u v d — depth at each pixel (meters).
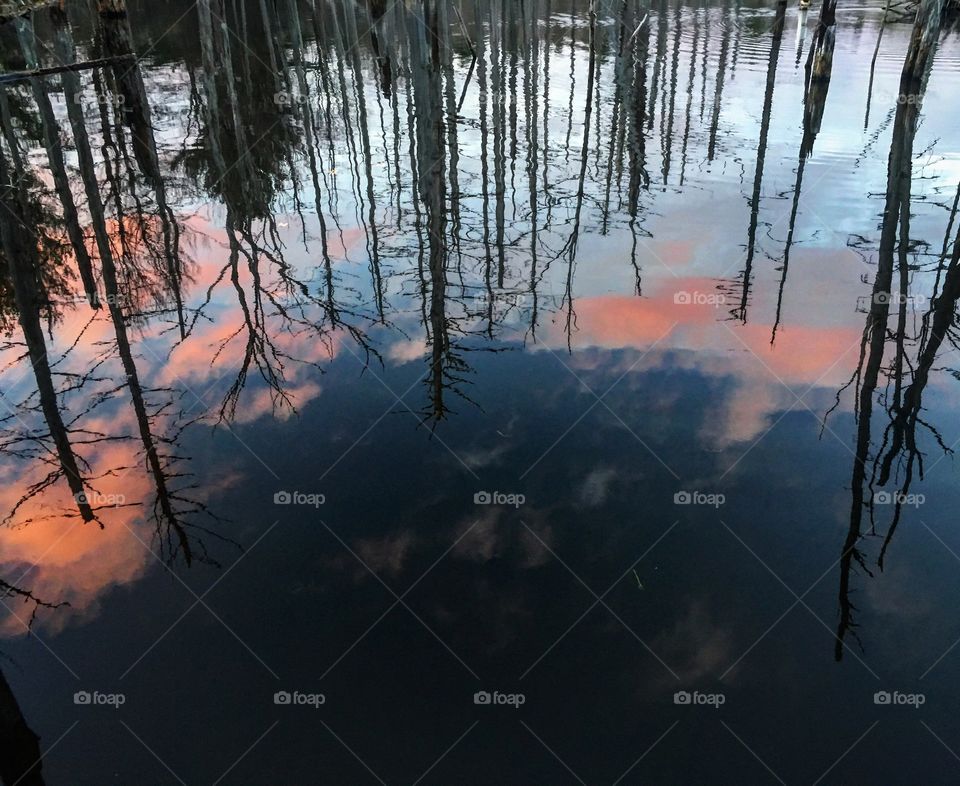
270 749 2.88
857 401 4.71
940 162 8.94
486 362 5.34
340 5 22.77
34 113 12.38
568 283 6.45
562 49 17.66
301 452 4.52
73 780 2.79
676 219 7.76
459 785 2.73
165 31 20.33
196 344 5.78
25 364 5.62
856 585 3.49
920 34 10.55
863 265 6.52
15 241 7.85
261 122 12.59
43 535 3.92
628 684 3.09
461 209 8.48
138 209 8.84
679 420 4.63
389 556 3.75
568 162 9.92
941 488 4.02
